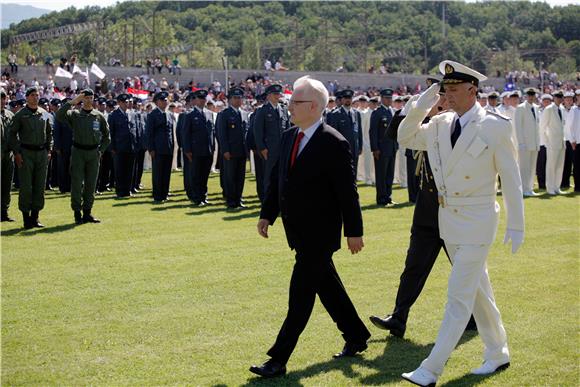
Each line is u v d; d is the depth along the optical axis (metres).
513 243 5.07
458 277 5.05
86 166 11.78
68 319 6.52
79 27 58.81
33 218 11.38
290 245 5.44
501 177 5.08
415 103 5.32
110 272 8.29
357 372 5.29
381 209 13.41
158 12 87.75
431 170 5.62
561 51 67.38
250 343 5.86
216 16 91.50
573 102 17.45
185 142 14.33
